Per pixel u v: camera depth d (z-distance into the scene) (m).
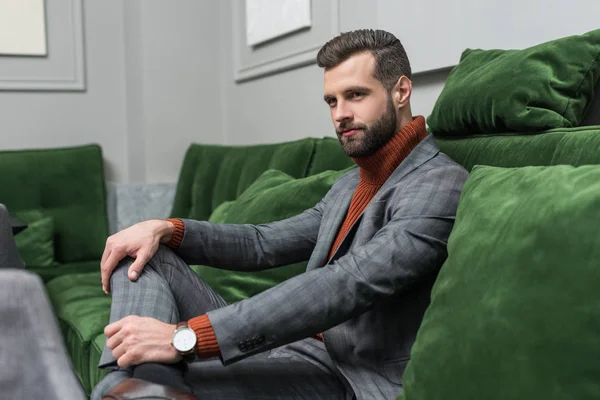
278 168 2.49
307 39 2.98
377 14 2.45
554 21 1.70
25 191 3.35
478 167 1.21
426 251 1.27
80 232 3.42
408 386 1.02
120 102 3.92
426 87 2.28
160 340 1.14
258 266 1.67
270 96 3.40
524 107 1.44
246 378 1.32
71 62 3.79
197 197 3.22
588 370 0.77
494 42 1.91
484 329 0.90
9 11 3.64
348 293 1.22
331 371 1.39
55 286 2.85
